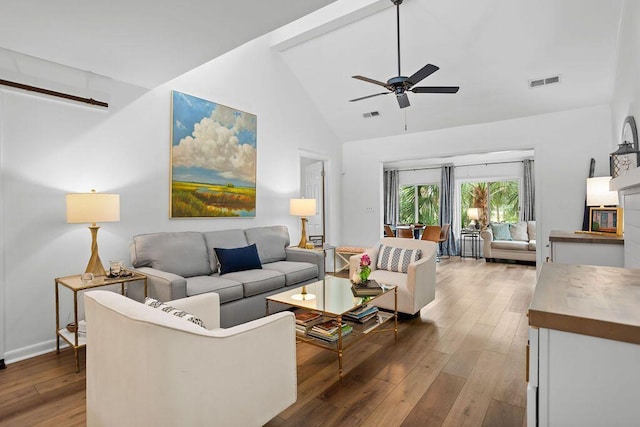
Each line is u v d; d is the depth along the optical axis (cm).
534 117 502
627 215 227
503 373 237
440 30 395
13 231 262
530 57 403
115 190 324
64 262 289
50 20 213
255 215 468
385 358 262
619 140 374
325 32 446
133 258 316
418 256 379
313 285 321
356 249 589
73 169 296
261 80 480
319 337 254
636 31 241
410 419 187
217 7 203
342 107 575
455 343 289
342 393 213
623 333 73
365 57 459
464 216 866
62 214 289
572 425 81
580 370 79
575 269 133
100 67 291
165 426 129
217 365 143
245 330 154
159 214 361
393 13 390
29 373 240
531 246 673
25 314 267
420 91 339
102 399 151
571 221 476
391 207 930
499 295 443
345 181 675
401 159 617
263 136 483
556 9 345
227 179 428
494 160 804
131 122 336
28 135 270
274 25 225
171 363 129
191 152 388
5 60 258
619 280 114
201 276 346
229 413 148
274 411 168
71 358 265
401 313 365
